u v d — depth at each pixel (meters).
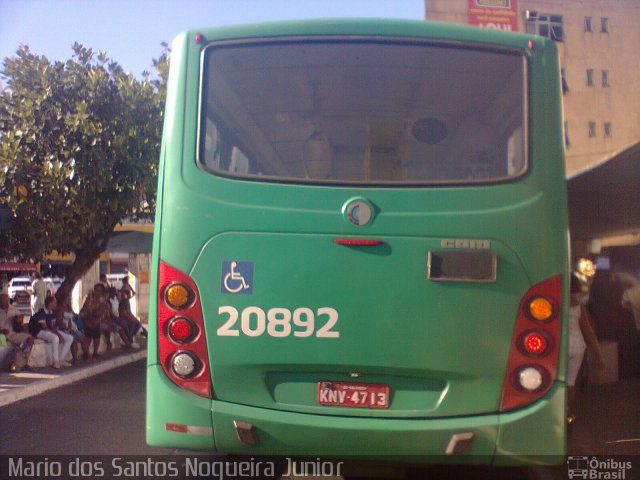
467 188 4.32
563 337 4.24
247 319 4.27
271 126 4.53
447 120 4.48
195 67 4.59
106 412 8.21
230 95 4.55
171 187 4.43
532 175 4.35
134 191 13.15
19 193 11.98
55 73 12.66
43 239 12.31
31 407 8.57
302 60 4.59
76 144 12.36
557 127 4.46
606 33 35.28
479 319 4.21
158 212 4.45
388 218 4.27
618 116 35.19
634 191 10.07
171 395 4.27
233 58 4.60
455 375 4.20
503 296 4.22
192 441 4.26
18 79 12.57
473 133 4.45
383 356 4.21
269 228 4.30
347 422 4.17
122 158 12.80
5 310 11.40
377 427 4.14
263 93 4.57
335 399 4.25
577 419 7.67
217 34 4.62
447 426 4.12
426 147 4.44
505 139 4.43
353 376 4.26
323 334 4.23
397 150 4.44
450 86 4.54
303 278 4.26
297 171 4.40
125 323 14.99
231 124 4.51
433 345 4.20
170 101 4.58
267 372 4.29
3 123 12.47
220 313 4.29
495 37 4.57
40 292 17.77
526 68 4.52
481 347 4.20
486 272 4.22
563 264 4.29
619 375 9.95
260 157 4.44
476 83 4.53
